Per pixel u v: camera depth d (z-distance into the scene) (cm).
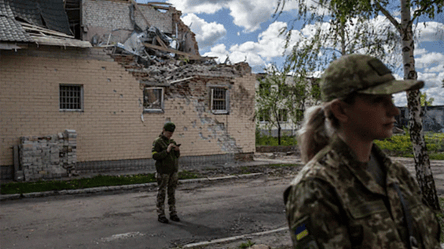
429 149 2558
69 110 1282
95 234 594
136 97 1416
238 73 1705
